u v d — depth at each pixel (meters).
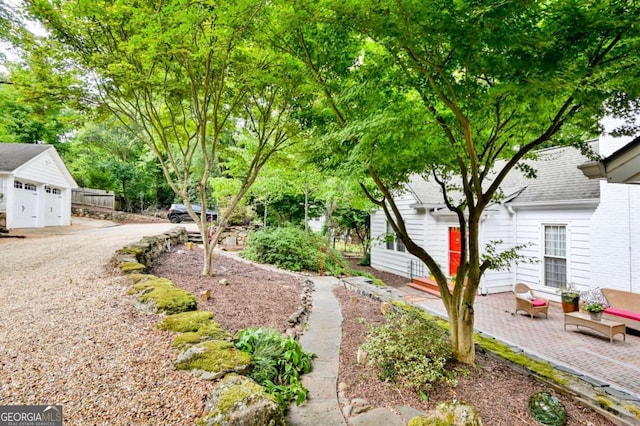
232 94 6.50
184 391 2.56
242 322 4.54
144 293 4.48
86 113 6.49
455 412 2.58
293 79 4.78
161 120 7.24
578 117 3.21
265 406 2.35
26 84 5.75
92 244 8.95
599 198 7.24
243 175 11.01
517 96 2.79
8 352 2.93
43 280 5.23
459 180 10.84
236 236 14.58
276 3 3.28
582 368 4.65
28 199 14.21
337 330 5.01
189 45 4.90
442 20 2.58
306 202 13.25
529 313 7.07
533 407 3.14
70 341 3.21
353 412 2.93
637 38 2.66
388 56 3.33
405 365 3.58
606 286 7.21
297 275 9.27
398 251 12.30
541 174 9.49
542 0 2.53
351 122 3.71
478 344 4.62
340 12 2.82
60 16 5.19
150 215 25.44
